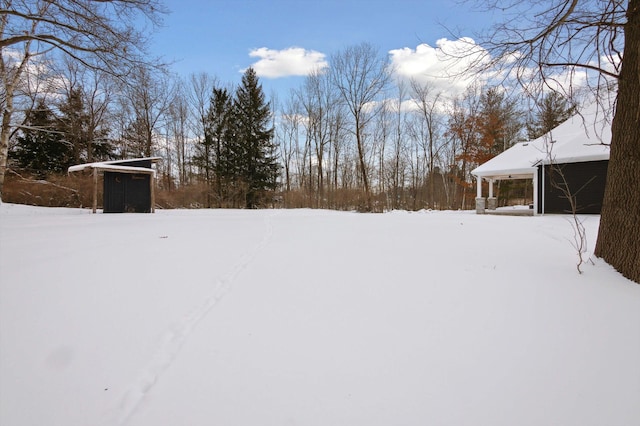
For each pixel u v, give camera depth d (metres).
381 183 32.16
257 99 29.89
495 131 24.86
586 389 1.96
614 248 4.00
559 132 15.98
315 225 9.89
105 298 3.24
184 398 1.85
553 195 13.94
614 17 4.34
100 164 14.31
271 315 2.93
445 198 30.11
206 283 3.78
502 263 4.59
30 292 3.29
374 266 4.50
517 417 1.74
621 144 3.98
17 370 2.09
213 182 27.81
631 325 2.70
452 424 1.69
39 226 8.44
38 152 22.23
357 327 2.71
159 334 2.57
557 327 2.69
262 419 1.70
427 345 2.43
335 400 1.85
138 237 6.84
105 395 1.88
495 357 2.28
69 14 8.36
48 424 1.67
